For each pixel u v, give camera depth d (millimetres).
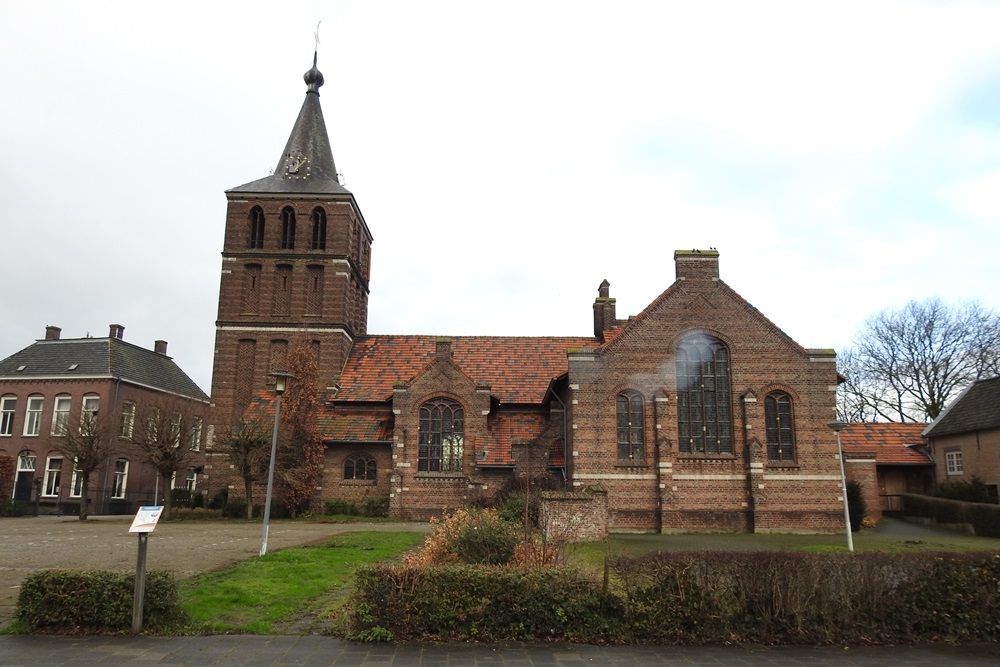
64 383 58344
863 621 12625
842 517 34188
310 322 45750
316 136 51594
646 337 35969
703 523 34094
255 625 12758
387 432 42000
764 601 12555
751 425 34781
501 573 12602
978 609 12727
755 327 36000
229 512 41219
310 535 29641
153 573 12805
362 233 52969
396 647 11805
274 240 47094
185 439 44312
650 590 12570
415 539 26562
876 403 65062
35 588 12469
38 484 56125
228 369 45375
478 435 40281
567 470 36969
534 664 11023
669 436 34938
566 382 37906
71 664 10570
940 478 45312
